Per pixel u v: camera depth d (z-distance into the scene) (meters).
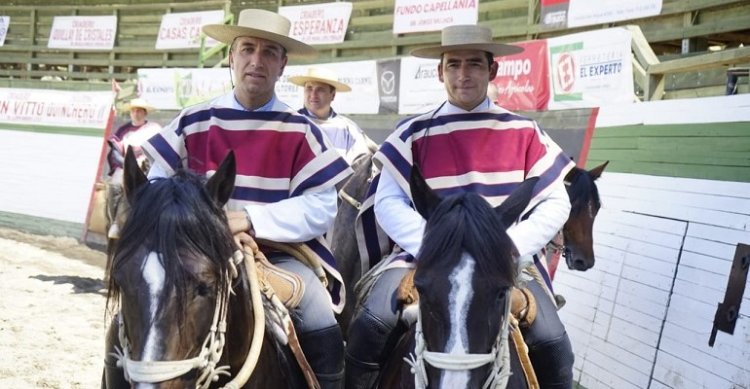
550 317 3.12
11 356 6.46
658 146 5.68
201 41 14.25
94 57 17.16
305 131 3.39
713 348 4.45
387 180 3.47
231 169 2.59
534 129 3.50
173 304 2.20
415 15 11.48
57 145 14.32
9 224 14.62
